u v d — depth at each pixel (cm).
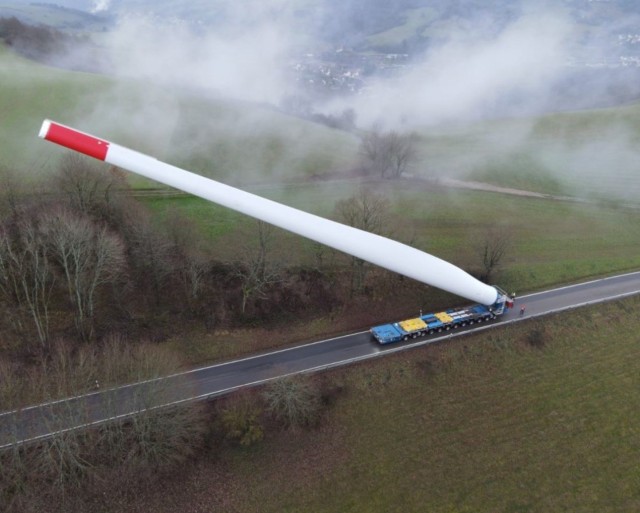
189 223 7869
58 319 6412
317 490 5119
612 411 6109
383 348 6762
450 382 6362
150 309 6850
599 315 7569
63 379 5294
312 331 7131
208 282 7231
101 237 6134
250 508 4953
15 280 6297
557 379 6512
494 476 5309
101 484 4925
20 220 6919
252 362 6525
